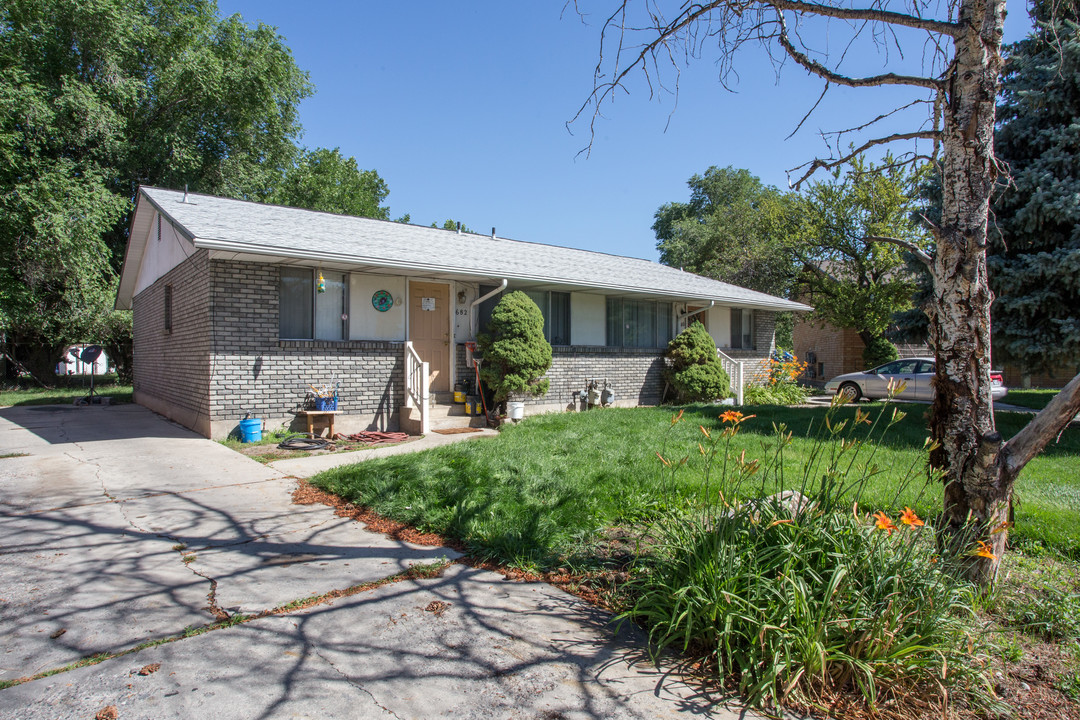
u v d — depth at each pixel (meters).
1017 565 4.35
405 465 6.85
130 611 3.48
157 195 11.43
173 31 23.91
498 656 3.06
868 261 23.34
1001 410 13.07
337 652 3.05
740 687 2.75
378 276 11.05
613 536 4.84
